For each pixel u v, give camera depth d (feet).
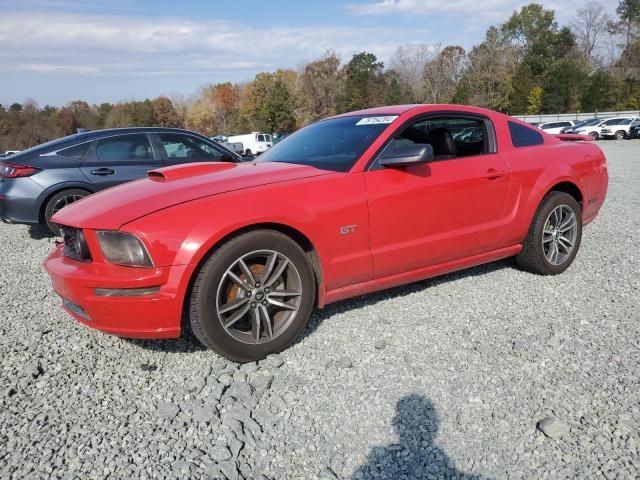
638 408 8.38
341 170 11.41
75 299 9.71
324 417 8.49
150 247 9.15
